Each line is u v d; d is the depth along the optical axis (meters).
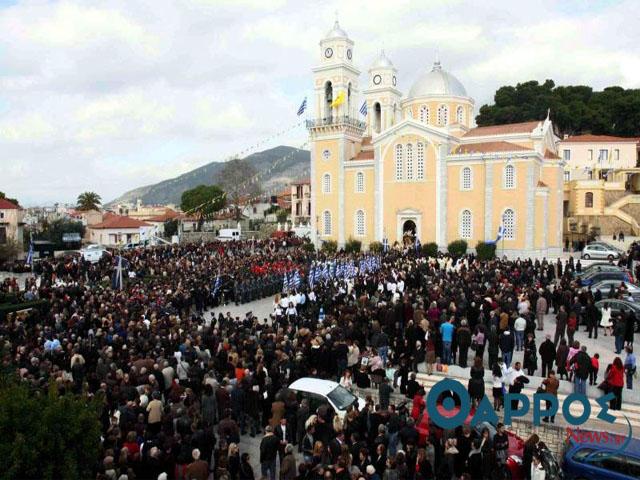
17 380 15.53
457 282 31.72
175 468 14.05
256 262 48.94
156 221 121.50
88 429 12.98
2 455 11.62
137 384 17.97
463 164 61.09
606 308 28.12
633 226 72.12
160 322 24.41
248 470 13.97
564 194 78.81
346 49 70.75
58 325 24.91
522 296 28.25
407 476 14.57
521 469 15.12
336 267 42.81
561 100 100.81
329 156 70.69
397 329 24.81
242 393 18.31
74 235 84.31
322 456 14.52
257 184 122.31
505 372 19.62
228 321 25.73
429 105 72.12
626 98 95.06
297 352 21.28
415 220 63.94
